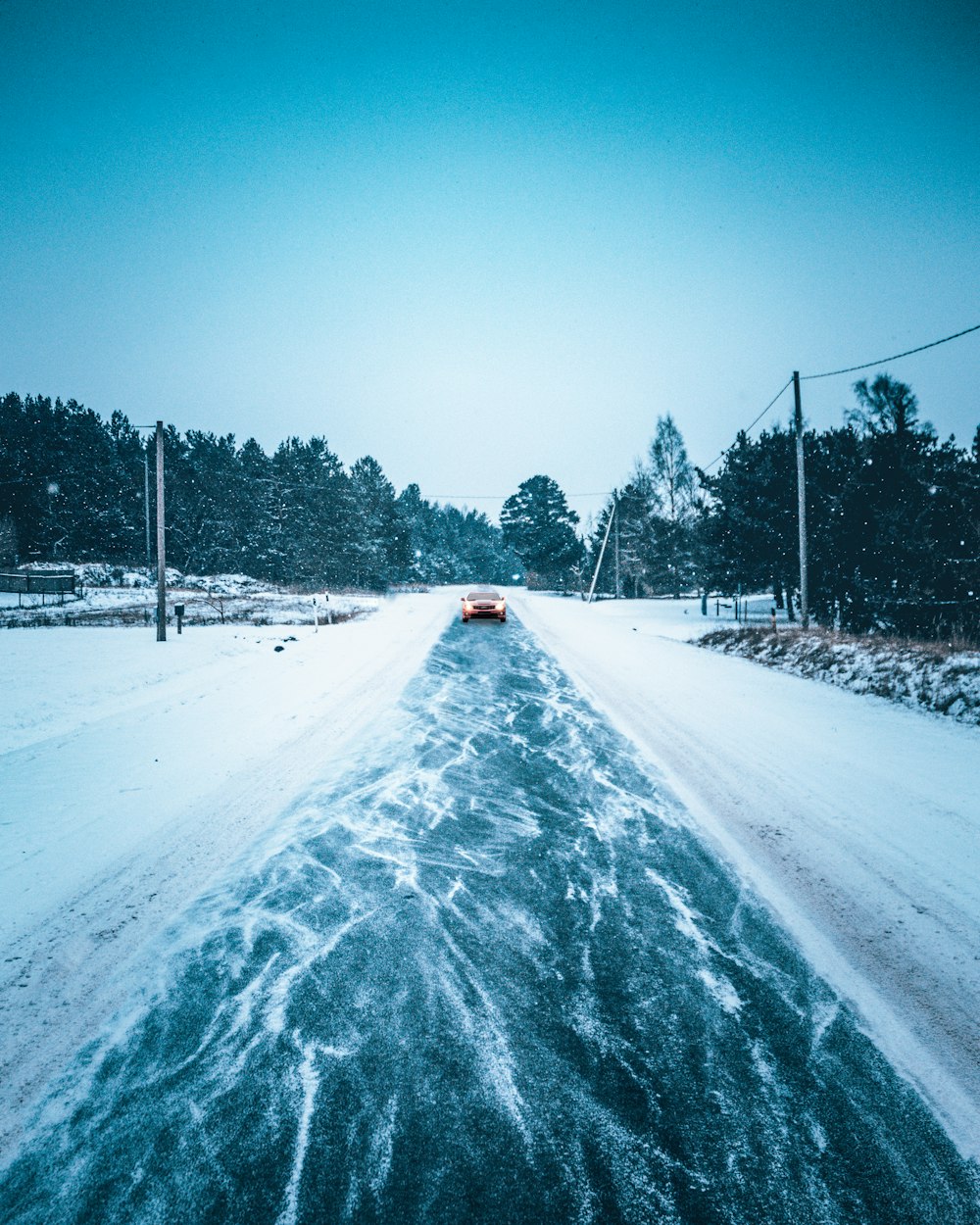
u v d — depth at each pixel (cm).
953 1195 234
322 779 678
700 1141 256
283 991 345
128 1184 240
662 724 901
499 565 11950
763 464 2617
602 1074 288
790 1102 274
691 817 579
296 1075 288
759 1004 334
